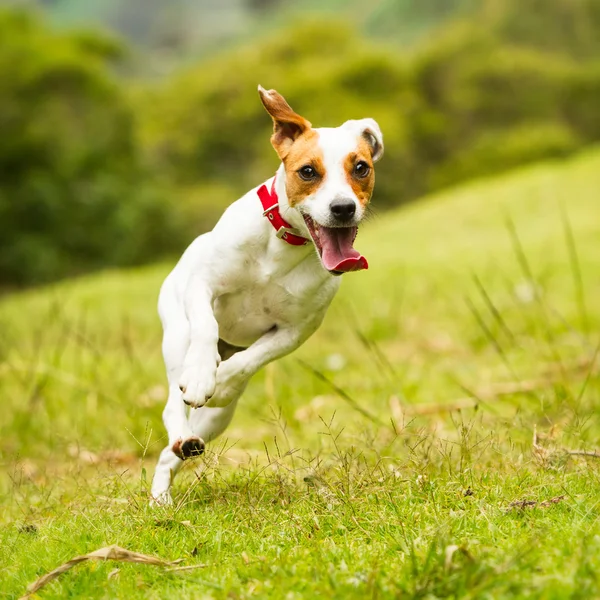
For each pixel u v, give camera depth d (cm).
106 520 555
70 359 1284
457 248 2081
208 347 557
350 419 862
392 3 8319
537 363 1044
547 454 611
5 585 476
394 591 409
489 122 5541
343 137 572
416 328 1374
